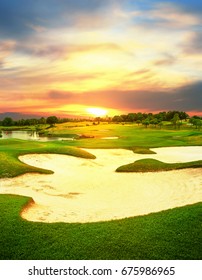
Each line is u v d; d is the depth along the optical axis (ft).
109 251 37.70
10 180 82.79
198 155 128.16
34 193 72.13
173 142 178.09
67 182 85.40
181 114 620.90
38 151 114.21
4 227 43.75
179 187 75.46
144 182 83.30
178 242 39.19
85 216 53.88
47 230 42.88
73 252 37.60
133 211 57.47
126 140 196.03
